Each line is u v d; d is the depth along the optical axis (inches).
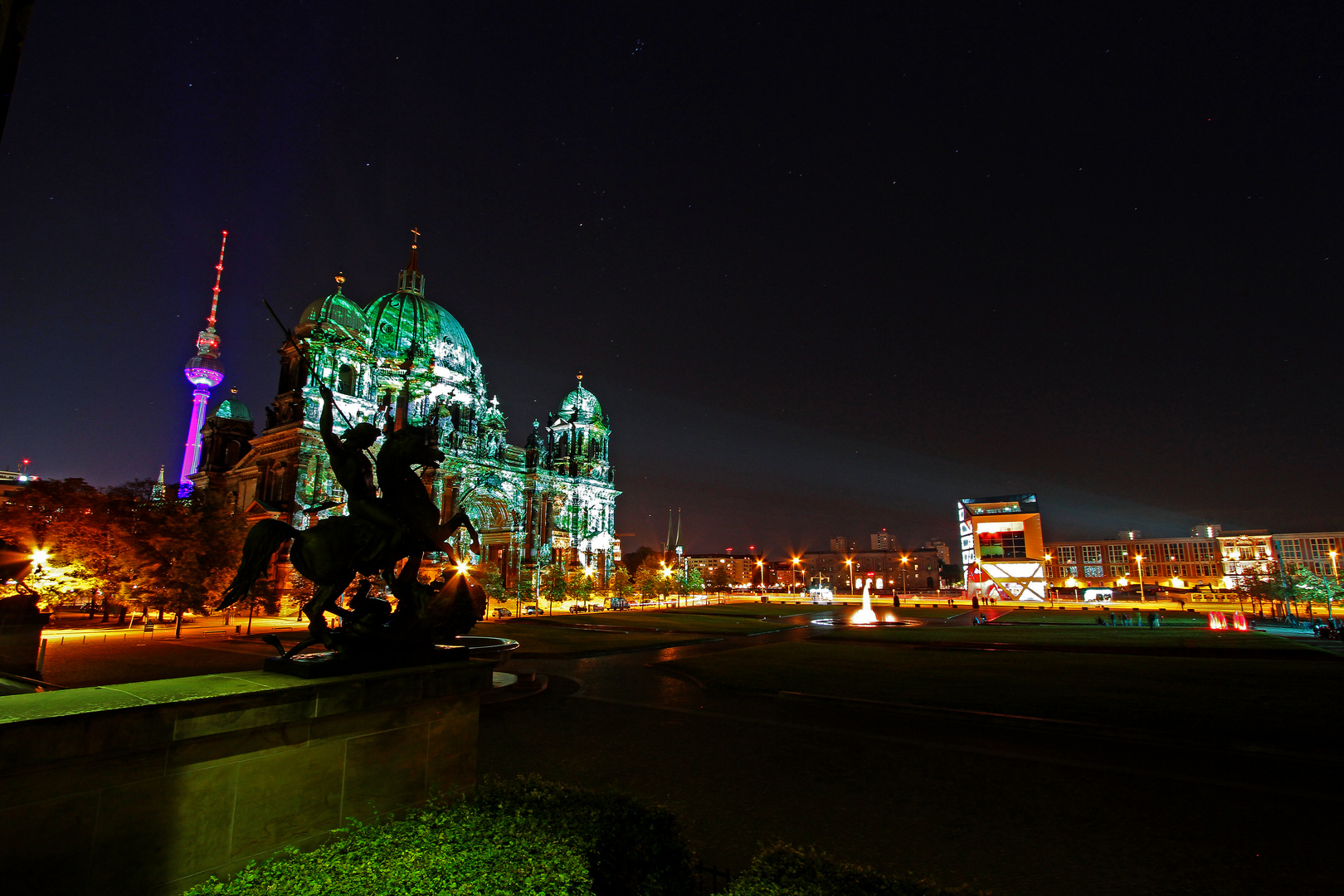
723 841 461.4
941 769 643.5
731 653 1628.9
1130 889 394.9
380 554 368.5
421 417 4456.2
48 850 223.1
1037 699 961.5
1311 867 426.3
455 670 373.1
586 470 5477.4
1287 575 4165.8
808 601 5467.5
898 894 252.5
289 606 2819.9
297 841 295.3
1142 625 2568.9
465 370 4886.8
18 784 218.1
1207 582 7111.2
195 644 1758.1
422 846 258.5
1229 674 1181.1
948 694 1011.9
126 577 2034.9
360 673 333.1
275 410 3826.3
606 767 647.1
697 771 636.7
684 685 1162.0
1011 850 451.2
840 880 262.2
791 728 822.5
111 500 2229.3
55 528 2066.9
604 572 5383.9
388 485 387.9
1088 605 4532.5
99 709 235.6
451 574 411.5
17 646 957.2
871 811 524.1
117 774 242.2
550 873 238.2
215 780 270.1
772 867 274.1
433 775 359.6
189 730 258.8
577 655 1620.3
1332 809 532.4
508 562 4416.8
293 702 293.1
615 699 1028.5
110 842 239.0
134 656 1464.1
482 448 4827.8
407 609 384.2
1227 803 545.3
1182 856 442.0
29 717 217.6
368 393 3978.8
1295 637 1998.0
